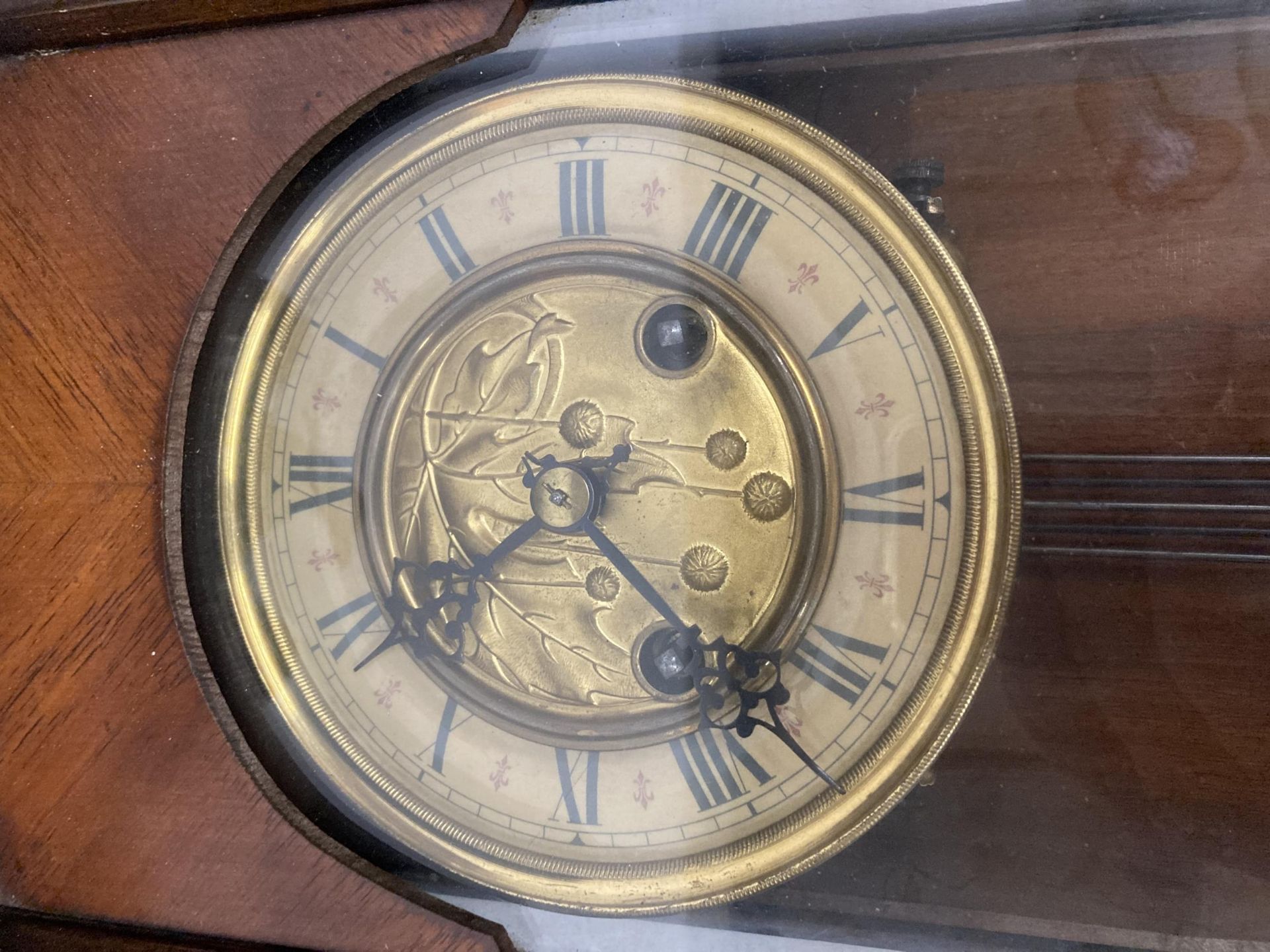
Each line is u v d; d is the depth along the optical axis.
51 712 0.23
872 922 0.24
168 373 0.23
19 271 0.23
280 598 0.23
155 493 0.23
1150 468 0.23
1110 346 0.23
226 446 0.23
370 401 0.23
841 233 0.21
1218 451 0.23
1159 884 0.23
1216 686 0.23
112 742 0.23
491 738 0.23
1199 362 0.23
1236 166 0.22
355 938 0.22
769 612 0.22
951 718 0.20
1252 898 0.23
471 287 0.22
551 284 0.22
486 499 0.23
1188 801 0.23
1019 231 0.23
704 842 0.22
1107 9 0.22
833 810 0.21
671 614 0.22
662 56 0.23
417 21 0.21
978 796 0.24
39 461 0.23
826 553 0.21
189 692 0.23
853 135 0.24
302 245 0.22
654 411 0.22
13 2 0.22
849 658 0.21
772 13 0.22
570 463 0.22
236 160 0.22
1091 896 0.23
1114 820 0.23
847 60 0.23
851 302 0.21
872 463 0.21
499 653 0.23
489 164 0.22
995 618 0.20
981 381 0.20
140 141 0.23
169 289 0.23
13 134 0.23
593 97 0.21
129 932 0.23
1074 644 0.23
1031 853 0.23
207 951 0.22
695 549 0.22
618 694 0.22
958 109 0.23
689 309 0.22
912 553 0.20
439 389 0.23
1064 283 0.23
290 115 0.22
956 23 0.23
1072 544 0.23
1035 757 0.23
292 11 0.22
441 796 0.23
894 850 0.24
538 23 0.22
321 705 0.23
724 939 0.23
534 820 0.22
